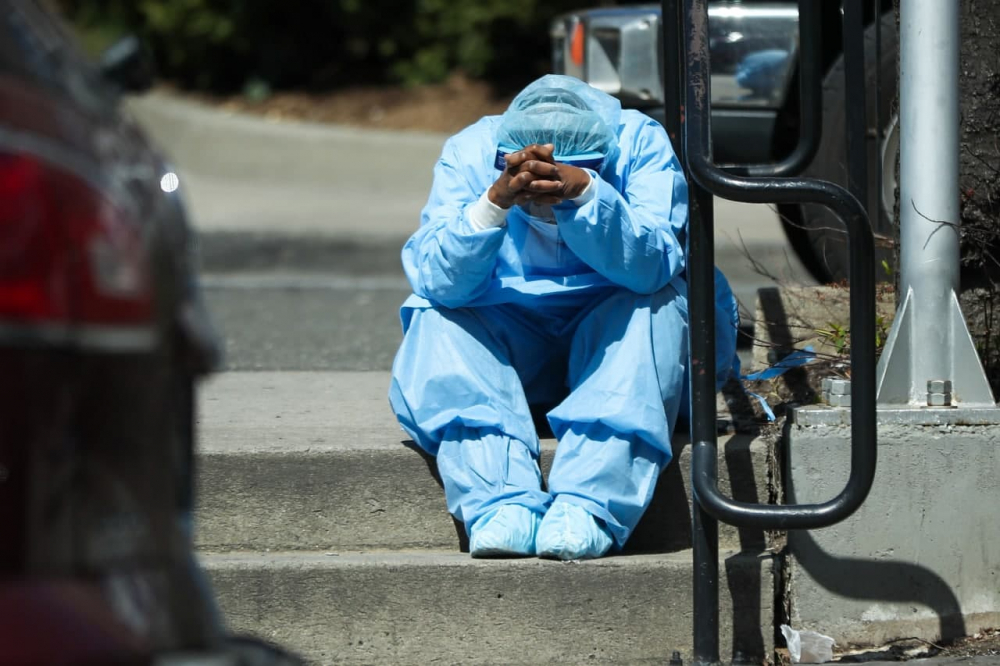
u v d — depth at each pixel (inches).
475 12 1734.7
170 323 261.0
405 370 466.9
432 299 464.1
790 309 563.8
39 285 231.8
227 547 470.0
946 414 441.7
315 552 470.6
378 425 514.0
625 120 476.7
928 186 448.5
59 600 226.4
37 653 220.7
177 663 236.1
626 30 736.3
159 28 1900.8
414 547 471.5
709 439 413.4
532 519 448.1
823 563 443.5
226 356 706.2
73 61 279.3
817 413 445.4
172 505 259.6
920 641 445.4
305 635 447.2
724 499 401.1
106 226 241.3
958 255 452.8
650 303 458.3
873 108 629.6
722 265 1004.6
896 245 479.8
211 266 1184.8
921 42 446.0
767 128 693.9
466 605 442.9
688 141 401.4
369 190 1562.5
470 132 488.4
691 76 402.9
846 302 559.8
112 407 240.4
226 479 468.1
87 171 242.8
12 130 236.2
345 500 470.0
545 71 1761.8
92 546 234.8
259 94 1873.8
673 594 441.7
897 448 441.7
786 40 692.7
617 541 454.0
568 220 429.7
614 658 442.9
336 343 748.0
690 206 408.8
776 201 388.8
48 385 231.8
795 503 444.1
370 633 446.0
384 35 1815.9
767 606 445.1
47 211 234.1
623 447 446.0
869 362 387.2
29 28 265.0
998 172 479.5
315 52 1899.6
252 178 1679.4
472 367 460.1
